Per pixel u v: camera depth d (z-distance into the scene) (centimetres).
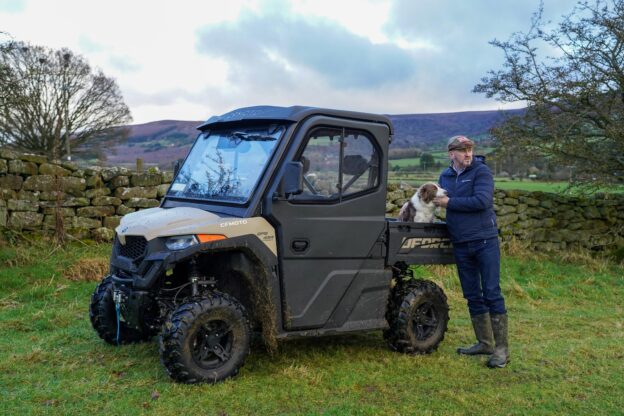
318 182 436
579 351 512
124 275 432
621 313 695
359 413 362
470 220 475
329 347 506
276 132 432
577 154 1021
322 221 438
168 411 352
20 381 399
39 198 821
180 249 389
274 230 420
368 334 559
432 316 511
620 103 989
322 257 441
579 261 1019
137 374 415
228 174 448
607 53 968
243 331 412
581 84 954
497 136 1072
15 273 700
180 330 387
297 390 394
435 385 419
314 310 440
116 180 884
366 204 462
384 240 474
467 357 494
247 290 452
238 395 383
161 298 426
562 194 1116
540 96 973
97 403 362
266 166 420
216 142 481
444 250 517
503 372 453
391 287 512
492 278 471
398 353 496
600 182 1014
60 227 817
